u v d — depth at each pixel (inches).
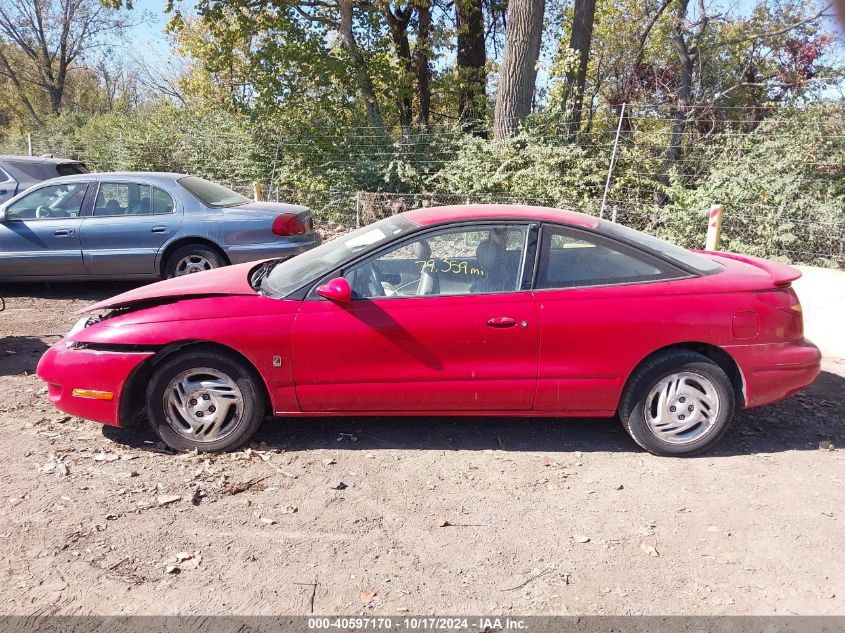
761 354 165.6
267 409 191.3
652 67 750.5
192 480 155.7
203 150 645.9
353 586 120.0
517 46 530.6
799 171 409.7
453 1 727.7
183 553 128.3
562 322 162.1
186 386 165.5
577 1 585.0
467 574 123.7
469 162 504.4
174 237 317.7
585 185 471.2
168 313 163.9
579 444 177.2
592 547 132.3
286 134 600.1
